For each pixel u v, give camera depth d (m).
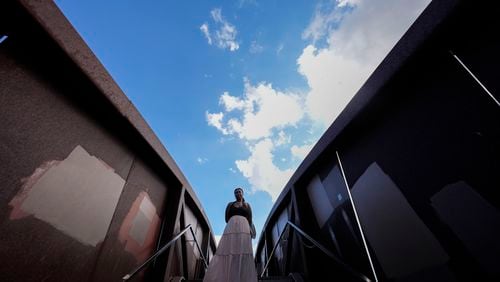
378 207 1.96
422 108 1.69
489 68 1.28
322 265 2.77
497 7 1.30
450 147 1.44
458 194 1.34
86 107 1.88
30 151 1.36
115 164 2.18
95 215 1.86
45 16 1.30
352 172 2.39
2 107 1.23
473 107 1.33
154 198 2.88
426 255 1.47
